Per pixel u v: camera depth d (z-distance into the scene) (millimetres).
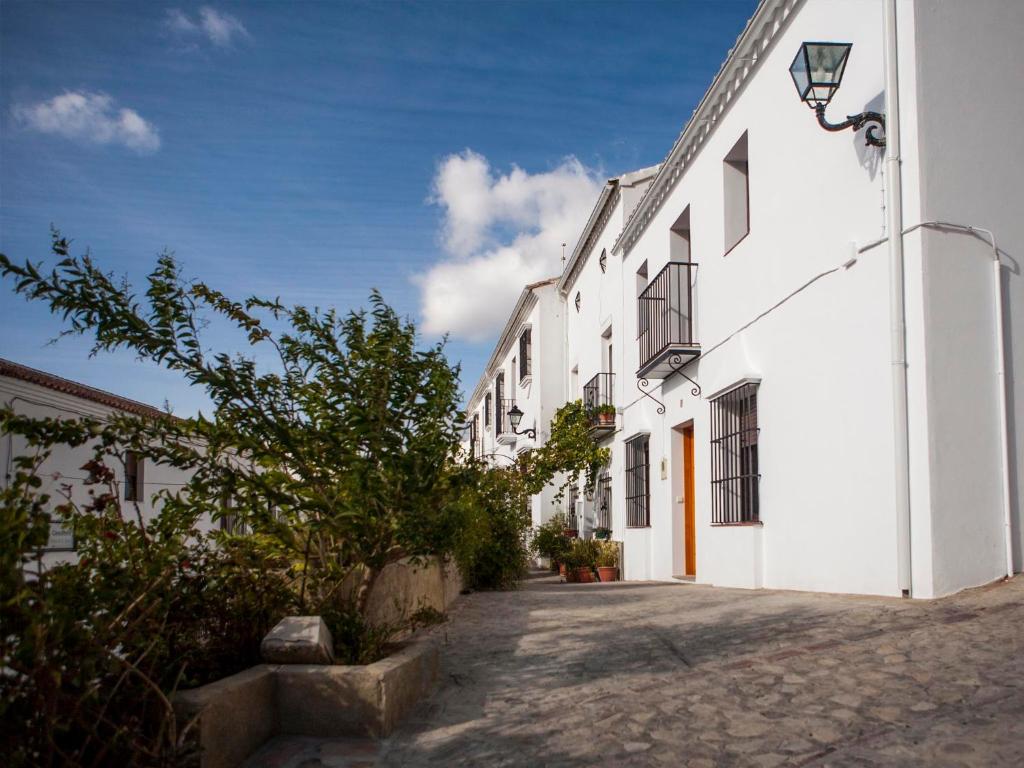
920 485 6441
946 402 6430
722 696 4344
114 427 4414
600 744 3805
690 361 12055
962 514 6359
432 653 5133
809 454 8273
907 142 6711
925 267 6508
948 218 6605
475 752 3830
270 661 4297
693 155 12125
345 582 5336
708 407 11422
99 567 3455
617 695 4582
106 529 4012
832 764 3297
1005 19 6961
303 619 4430
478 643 6574
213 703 3471
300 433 4863
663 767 3451
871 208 7242
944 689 4008
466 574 11836
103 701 3121
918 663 4496
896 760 3258
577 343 21656
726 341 10688
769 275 9305
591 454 17391
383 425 4727
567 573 16531
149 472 15625
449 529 5152
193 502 4684
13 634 2742
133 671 3119
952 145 6684
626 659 5516
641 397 15133
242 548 4945
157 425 4562
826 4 8070
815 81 7195
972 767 3117
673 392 13172
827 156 7996
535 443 23797
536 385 23844
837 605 6699
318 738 4051
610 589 11594
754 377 9516
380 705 4066
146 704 3369
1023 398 6648
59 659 2822
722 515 10656
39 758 2809
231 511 4754
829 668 4629
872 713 3809
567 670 5344
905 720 3668
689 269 12289
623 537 16172
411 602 6945
